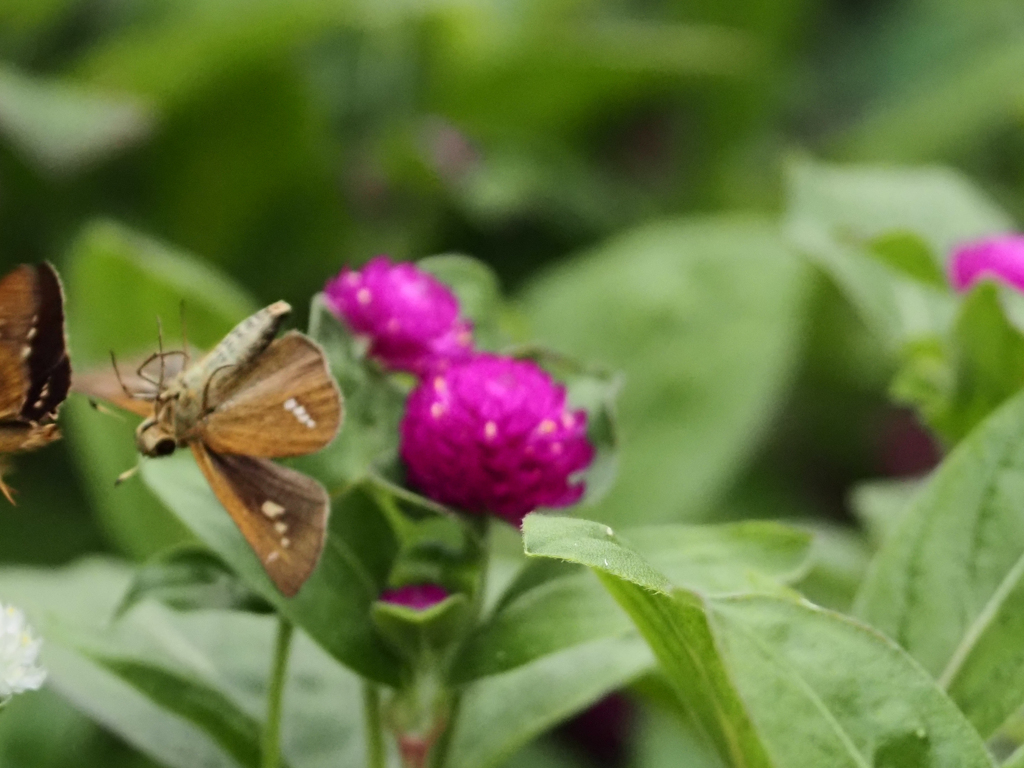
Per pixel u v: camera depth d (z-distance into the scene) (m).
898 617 0.38
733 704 0.35
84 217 0.59
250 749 0.38
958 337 0.41
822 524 0.56
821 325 0.63
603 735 0.53
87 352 0.47
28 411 0.36
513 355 0.39
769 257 0.52
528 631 0.37
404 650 0.37
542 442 0.37
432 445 0.37
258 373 0.35
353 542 0.38
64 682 0.39
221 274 0.61
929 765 0.34
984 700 0.37
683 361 0.51
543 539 0.34
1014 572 0.38
